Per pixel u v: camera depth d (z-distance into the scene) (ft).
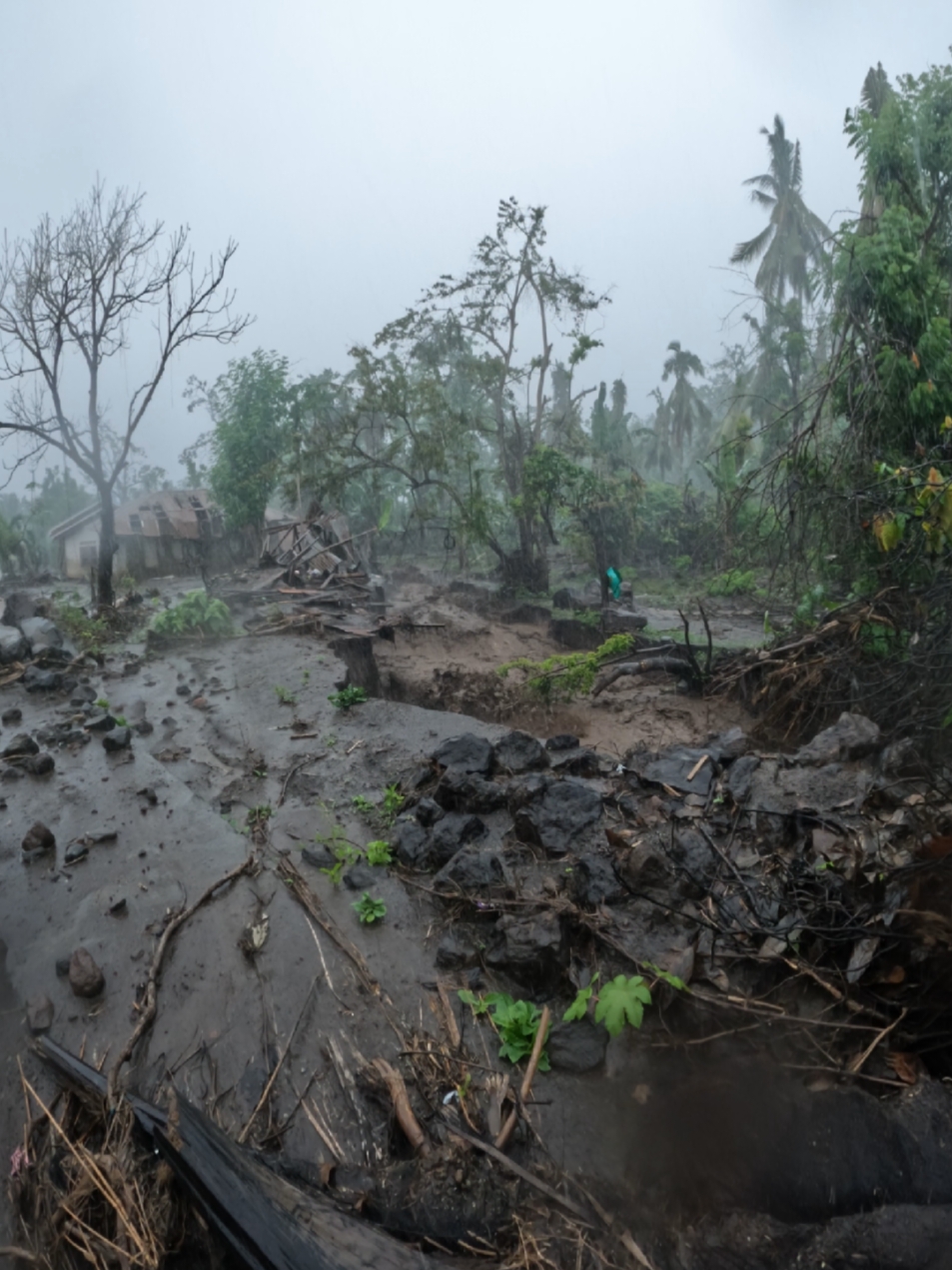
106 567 55.36
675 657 44.91
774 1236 10.15
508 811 21.15
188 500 108.68
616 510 93.56
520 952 15.03
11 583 100.37
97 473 53.42
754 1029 13.04
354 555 80.38
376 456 101.91
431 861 19.34
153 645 45.39
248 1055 14.03
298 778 25.12
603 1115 12.26
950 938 12.67
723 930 14.58
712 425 169.17
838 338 42.52
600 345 92.27
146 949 16.92
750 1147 11.30
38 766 26.25
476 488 93.35
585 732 38.45
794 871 16.02
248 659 41.73
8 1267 11.07
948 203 41.75
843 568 38.70
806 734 33.35
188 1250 10.76
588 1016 13.97
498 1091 12.60
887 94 57.11
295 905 18.15
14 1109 13.46
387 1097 12.85
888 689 28.78
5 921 18.39
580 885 16.93
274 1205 10.54
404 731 28.81
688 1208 10.65
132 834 21.94
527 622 77.41
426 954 16.35
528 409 107.14
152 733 30.42
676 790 21.22
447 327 94.99
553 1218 10.64
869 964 13.41
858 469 36.78
